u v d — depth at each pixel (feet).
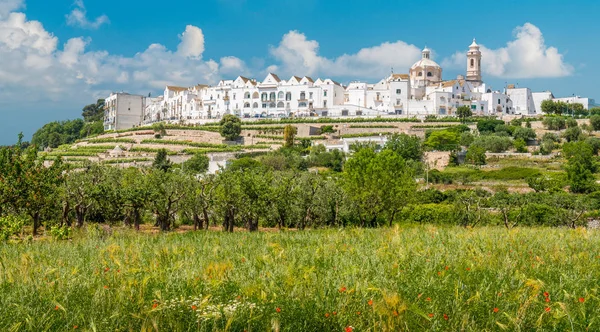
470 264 66.59
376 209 204.54
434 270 63.52
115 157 455.63
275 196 177.78
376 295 52.65
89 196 167.02
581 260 70.90
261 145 479.00
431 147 414.62
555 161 364.58
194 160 385.50
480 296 50.96
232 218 173.99
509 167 340.39
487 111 610.24
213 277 60.59
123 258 78.38
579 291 55.62
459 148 393.09
